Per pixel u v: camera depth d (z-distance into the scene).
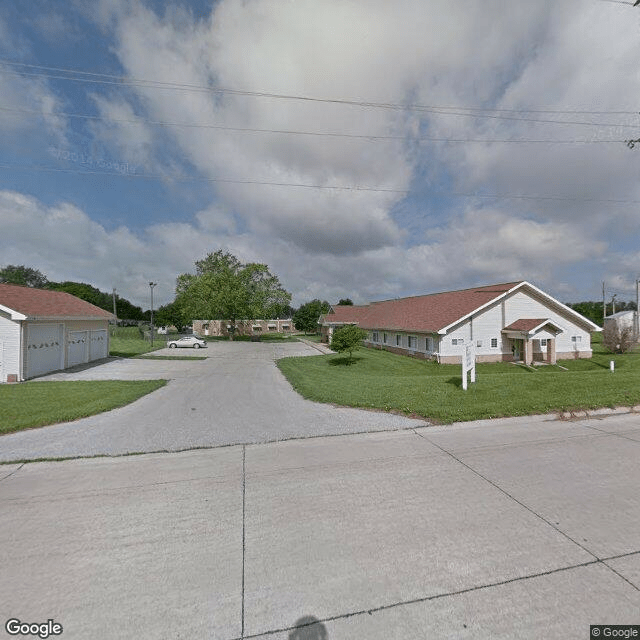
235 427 7.20
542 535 3.35
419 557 3.07
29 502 4.17
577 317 23.81
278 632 2.37
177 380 14.46
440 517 3.68
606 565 2.94
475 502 3.97
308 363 21.55
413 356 25.28
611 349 26.00
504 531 3.42
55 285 72.56
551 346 21.86
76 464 5.35
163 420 7.85
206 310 47.88
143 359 23.91
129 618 2.49
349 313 45.34
